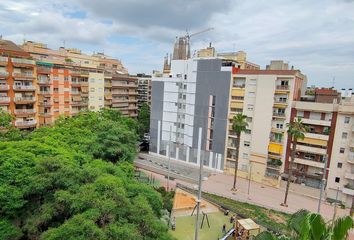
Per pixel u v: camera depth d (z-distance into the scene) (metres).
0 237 18.89
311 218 11.75
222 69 58.75
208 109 61.72
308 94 62.94
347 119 47.09
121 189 18.39
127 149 41.28
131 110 94.88
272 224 38.53
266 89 53.88
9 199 20.25
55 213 19.27
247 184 55.25
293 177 53.16
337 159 48.38
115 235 14.74
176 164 66.31
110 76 82.19
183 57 84.19
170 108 68.50
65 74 66.75
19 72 55.50
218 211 42.50
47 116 62.34
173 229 35.56
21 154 24.25
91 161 30.56
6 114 47.41
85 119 56.12
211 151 62.50
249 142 57.47
